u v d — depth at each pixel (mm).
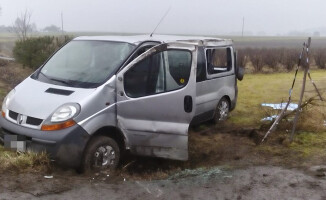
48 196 4207
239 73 8906
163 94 5609
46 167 4855
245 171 5328
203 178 5047
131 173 5590
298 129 7281
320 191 4668
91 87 5141
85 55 5836
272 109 9406
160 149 5680
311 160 5793
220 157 6242
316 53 21531
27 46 16516
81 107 4875
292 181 4957
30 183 4473
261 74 18047
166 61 5816
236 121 8719
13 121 5148
